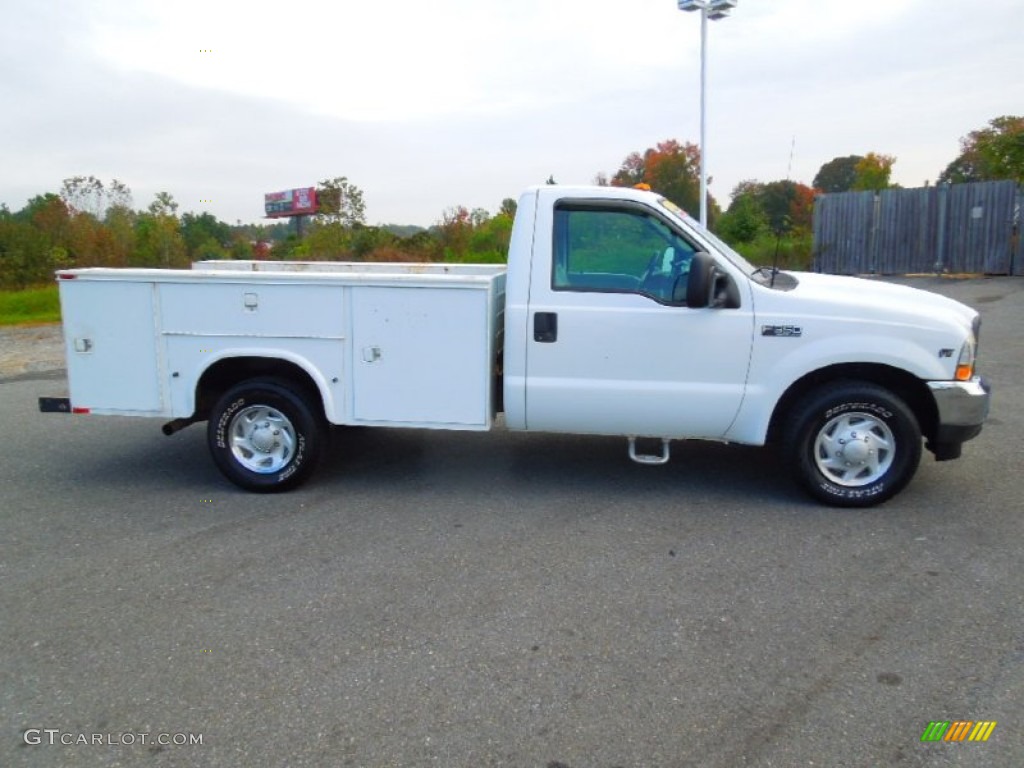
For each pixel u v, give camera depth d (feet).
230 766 9.18
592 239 16.96
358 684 10.77
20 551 15.39
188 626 12.39
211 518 17.07
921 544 15.11
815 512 16.88
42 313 59.57
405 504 17.74
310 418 18.17
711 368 16.71
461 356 17.31
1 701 10.49
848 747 9.34
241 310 17.74
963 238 62.34
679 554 14.83
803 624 12.19
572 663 11.19
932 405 16.67
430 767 9.12
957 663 11.05
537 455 21.31
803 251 69.82
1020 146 60.23
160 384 18.29
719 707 10.14
